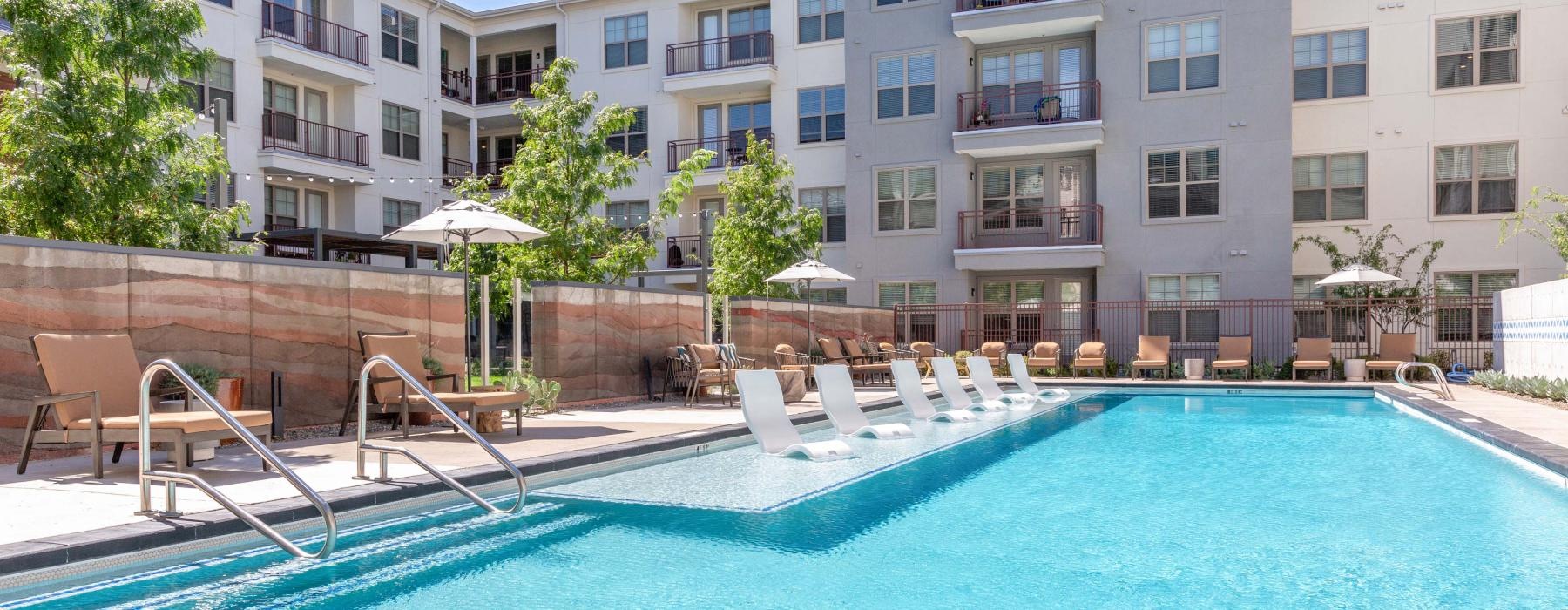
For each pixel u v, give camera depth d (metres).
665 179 29.06
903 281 25.16
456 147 32.09
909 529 5.74
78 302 7.98
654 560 4.96
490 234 12.24
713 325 17.48
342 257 25.14
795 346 18.52
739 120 29.27
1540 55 21.64
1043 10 23.42
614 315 13.90
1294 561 4.92
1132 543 5.38
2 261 7.46
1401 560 4.93
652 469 8.00
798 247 23.19
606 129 17.58
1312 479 7.64
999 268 24.30
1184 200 22.89
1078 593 4.34
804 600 4.25
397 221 27.84
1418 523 5.89
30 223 10.96
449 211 11.05
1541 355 15.04
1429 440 10.27
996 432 11.00
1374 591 4.33
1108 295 23.48
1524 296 16.08
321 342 10.18
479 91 32.19
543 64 32.03
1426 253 22.39
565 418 11.14
